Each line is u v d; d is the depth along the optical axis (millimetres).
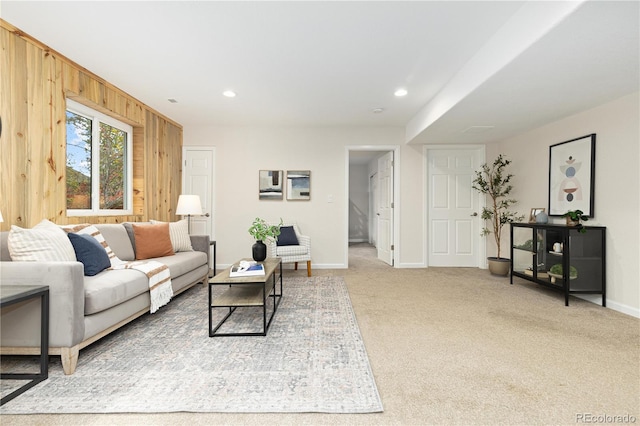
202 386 1554
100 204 3383
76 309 1689
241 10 2021
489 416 1339
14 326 1683
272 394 1486
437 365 1780
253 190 4852
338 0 1923
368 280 3980
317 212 4875
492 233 4766
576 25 1687
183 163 4805
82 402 1421
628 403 1429
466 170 4891
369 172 8562
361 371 1701
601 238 2904
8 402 1418
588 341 2107
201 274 3561
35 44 2383
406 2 1936
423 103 3797
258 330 2297
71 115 2986
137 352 1932
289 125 4793
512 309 2801
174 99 3678
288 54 2605
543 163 3779
